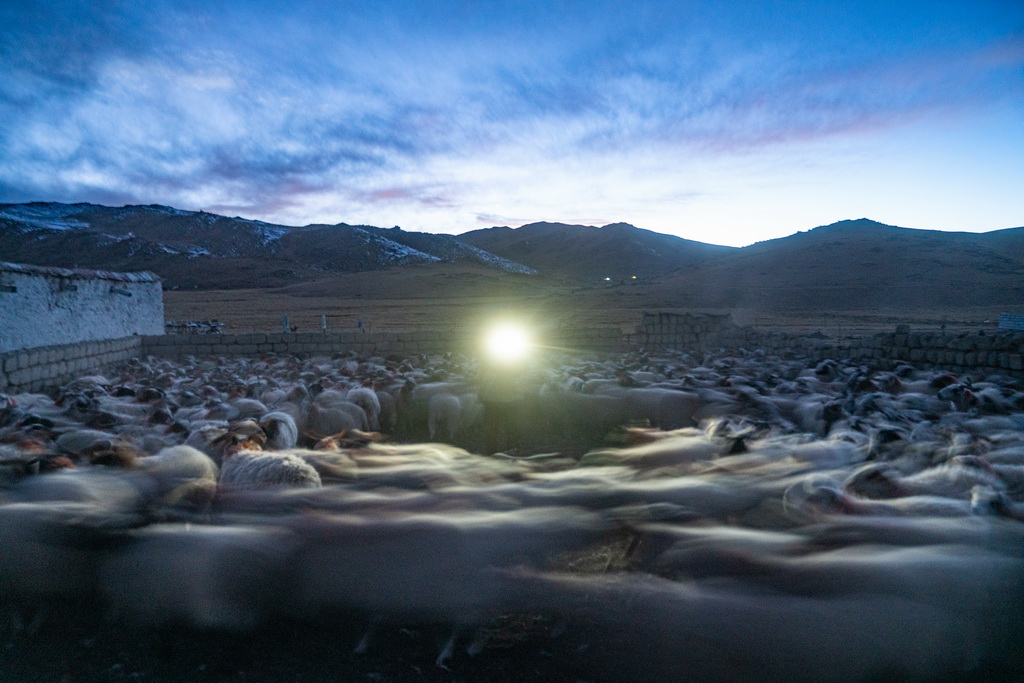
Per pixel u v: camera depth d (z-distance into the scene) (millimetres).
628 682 4383
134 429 9906
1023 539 4551
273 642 4926
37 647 4922
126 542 4992
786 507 5016
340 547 4863
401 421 14555
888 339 21656
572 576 4902
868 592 4238
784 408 12031
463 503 5281
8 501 5207
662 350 28672
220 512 5500
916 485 5613
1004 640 4270
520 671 4590
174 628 4840
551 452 11539
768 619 4320
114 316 23422
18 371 15312
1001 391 13062
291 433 9172
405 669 4648
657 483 5480
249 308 88312
